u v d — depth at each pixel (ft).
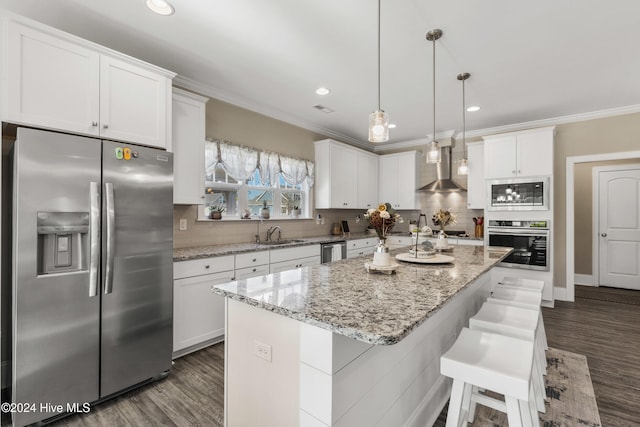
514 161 13.87
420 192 18.03
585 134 13.56
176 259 8.29
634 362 8.59
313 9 6.74
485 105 12.48
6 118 5.68
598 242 17.76
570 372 8.06
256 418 4.64
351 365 3.99
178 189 9.31
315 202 15.66
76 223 6.25
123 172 6.83
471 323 6.01
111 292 6.65
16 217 5.58
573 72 9.66
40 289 5.81
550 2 6.51
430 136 17.12
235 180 12.17
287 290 4.80
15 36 5.80
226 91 11.25
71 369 6.17
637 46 8.16
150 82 7.80
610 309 13.20
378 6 6.15
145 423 6.09
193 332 8.77
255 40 7.95
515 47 8.25
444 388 6.98
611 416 6.34
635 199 16.88
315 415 3.81
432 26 7.33
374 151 19.99
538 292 7.86
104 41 8.00
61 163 6.00
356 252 15.53
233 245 11.45
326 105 12.61
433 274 6.02
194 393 7.07
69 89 6.44
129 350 6.98
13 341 5.59
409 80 10.23
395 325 3.32
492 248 10.18
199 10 6.79
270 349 4.42
